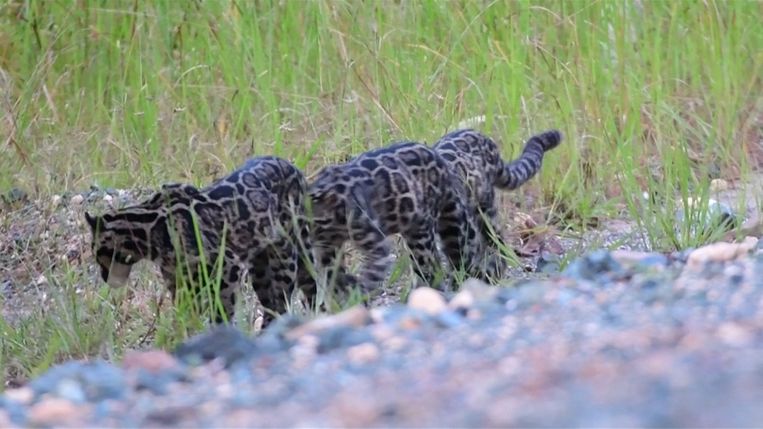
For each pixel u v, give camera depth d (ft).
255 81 109.60
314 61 111.75
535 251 88.74
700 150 106.63
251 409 43.96
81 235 88.99
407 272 80.12
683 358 43.98
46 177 100.32
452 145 80.23
